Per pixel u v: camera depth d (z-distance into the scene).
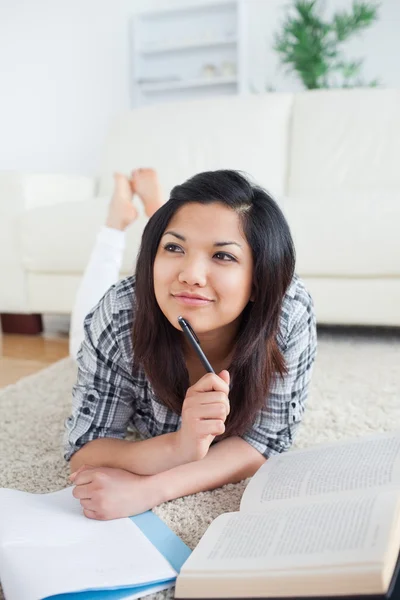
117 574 0.56
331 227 1.74
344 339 1.92
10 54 4.78
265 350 0.74
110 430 0.83
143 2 4.57
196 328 0.66
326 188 2.24
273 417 0.83
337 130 2.30
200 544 0.57
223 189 0.67
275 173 2.36
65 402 1.25
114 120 2.65
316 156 2.29
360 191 1.79
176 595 0.52
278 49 3.59
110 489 0.69
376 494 0.59
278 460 0.79
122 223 1.39
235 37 4.33
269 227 0.68
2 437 1.06
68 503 0.73
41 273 2.06
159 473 0.75
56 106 4.75
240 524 0.60
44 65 4.72
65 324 2.36
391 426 1.08
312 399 1.26
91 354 0.82
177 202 0.68
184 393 0.79
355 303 1.78
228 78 4.38
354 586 0.47
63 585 0.54
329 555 0.49
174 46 4.52
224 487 0.82
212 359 0.81
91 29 4.58
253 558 0.52
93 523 0.67
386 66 3.97
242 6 4.23
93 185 2.53
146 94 4.71
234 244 0.65
